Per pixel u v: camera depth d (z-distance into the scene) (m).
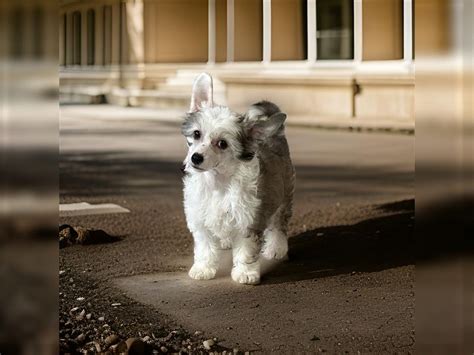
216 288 1.70
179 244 2.01
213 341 1.43
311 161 3.66
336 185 2.89
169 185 2.86
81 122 6.07
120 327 1.49
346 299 1.63
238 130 1.64
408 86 5.41
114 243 2.02
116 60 9.16
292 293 1.67
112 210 2.39
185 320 1.53
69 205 2.46
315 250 1.97
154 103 7.95
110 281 1.73
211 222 1.69
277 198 1.73
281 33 6.84
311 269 1.82
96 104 8.62
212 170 1.64
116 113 7.08
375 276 1.76
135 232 2.13
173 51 8.69
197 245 1.76
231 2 7.34
